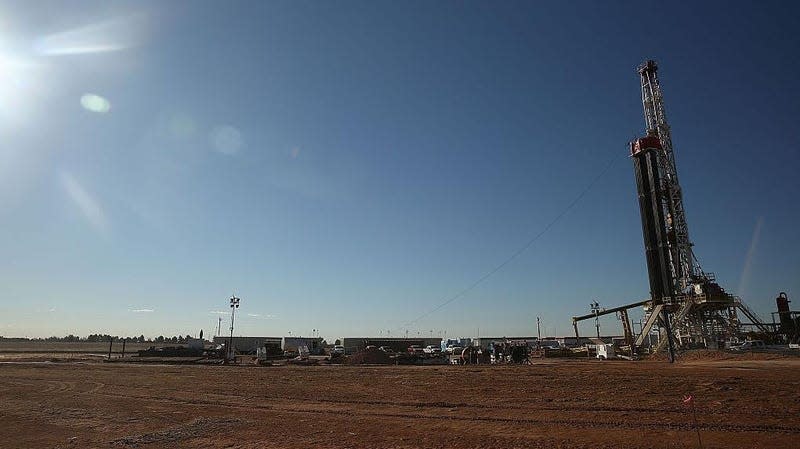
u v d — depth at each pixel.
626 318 85.25
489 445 13.73
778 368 35.34
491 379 31.61
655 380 26.97
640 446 12.89
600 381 27.89
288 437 15.55
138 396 27.33
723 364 41.75
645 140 80.75
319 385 31.64
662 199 78.88
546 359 70.69
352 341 133.12
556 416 17.92
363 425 17.45
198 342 103.44
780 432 14.09
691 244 76.69
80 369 50.16
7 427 18.30
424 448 13.62
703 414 17.00
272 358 81.81
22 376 41.78
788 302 78.56
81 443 15.41
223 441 15.19
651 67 85.38
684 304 71.81
